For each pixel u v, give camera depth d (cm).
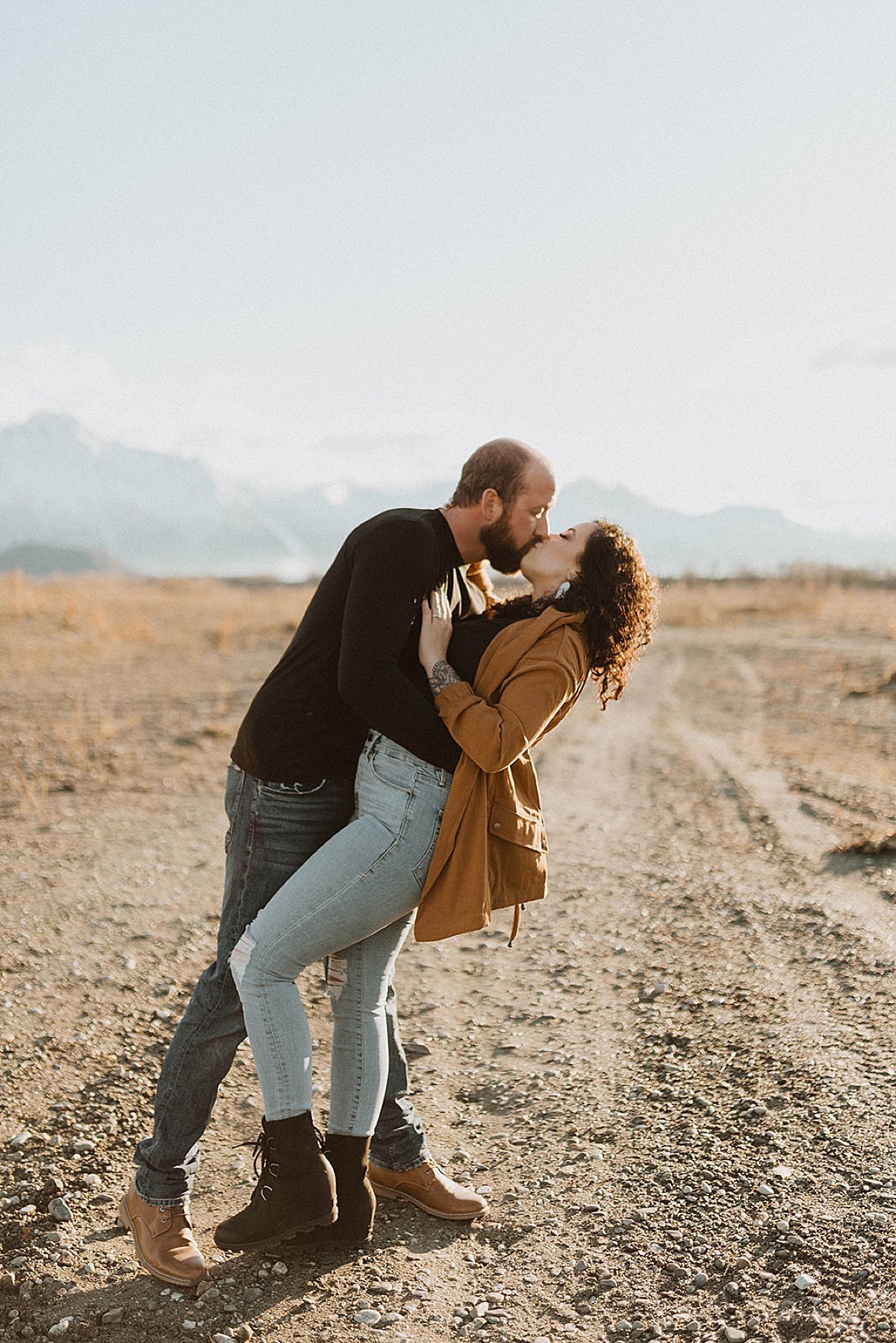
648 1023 430
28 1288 267
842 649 2123
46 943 512
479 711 258
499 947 533
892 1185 293
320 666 269
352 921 266
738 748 1140
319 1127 348
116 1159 329
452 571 283
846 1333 239
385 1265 278
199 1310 259
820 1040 391
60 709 1265
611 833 761
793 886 602
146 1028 425
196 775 933
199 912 567
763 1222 284
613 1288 264
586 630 275
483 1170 328
